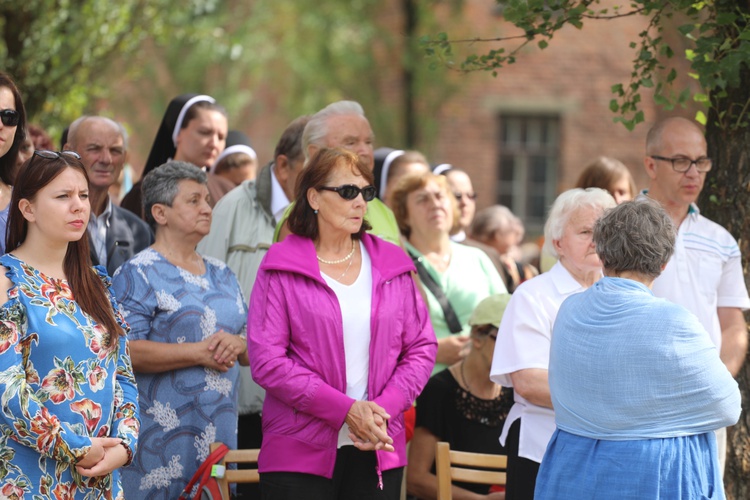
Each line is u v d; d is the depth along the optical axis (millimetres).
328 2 44062
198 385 11820
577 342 9047
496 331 12703
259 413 13953
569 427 9125
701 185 12609
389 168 17422
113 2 22594
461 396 13023
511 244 20719
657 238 9086
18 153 11266
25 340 9336
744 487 12859
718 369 8695
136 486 11562
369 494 10922
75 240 9781
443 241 15344
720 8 12461
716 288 12477
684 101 12930
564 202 11438
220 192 16703
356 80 44000
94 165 13625
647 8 12641
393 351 11180
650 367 8633
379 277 11258
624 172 16922
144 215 13500
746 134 13102
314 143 13562
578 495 8898
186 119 16797
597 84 44625
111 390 9875
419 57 42594
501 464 11914
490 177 44688
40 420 9133
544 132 45000
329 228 11266
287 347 10961
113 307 10305
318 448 10688
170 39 25703
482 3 43312
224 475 11336
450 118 44281
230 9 42781
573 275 11445
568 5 12852
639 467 8633
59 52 22000
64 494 9430
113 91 26094
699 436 8805
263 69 44281
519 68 44406
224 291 12383
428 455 13023
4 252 10391
